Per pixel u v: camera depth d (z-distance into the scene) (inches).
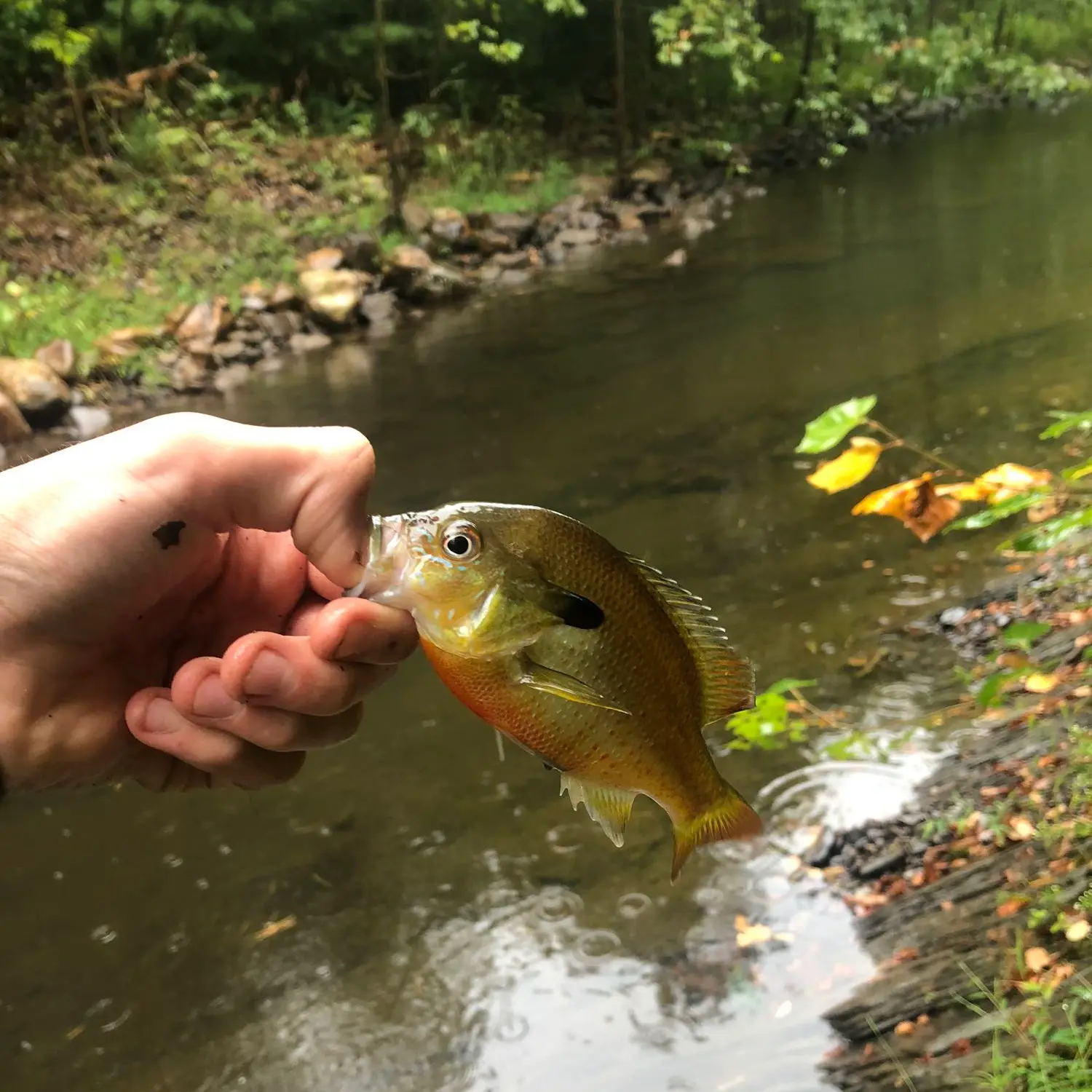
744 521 49.6
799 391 66.1
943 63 188.1
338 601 14.9
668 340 79.6
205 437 14.9
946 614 38.6
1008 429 55.0
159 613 16.6
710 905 28.1
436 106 132.1
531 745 14.3
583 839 31.4
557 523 14.4
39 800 35.2
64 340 74.6
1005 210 111.5
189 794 35.2
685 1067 24.1
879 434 56.7
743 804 15.8
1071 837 25.6
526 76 147.4
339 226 102.0
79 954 29.2
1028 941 23.5
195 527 15.1
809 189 133.8
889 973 24.7
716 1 136.9
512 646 14.0
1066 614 35.8
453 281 95.1
